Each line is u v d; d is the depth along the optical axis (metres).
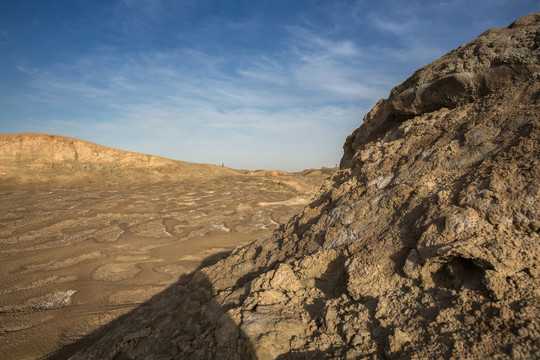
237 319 4.29
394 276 3.93
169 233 20.50
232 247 17.88
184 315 5.87
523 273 3.00
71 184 34.84
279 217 25.03
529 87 4.96
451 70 6.35
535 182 3.54
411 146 5.99
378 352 3.16
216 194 32.50
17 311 11.09
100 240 18.78
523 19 6.24
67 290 12.64
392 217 4.78
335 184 7.56
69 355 8.51
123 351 5.32
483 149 4.62
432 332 3.04
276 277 4.90
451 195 4.18
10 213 23.42
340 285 4.50
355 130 9.43
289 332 3.87
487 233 3.41
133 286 12.86
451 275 3.47
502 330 2.70
